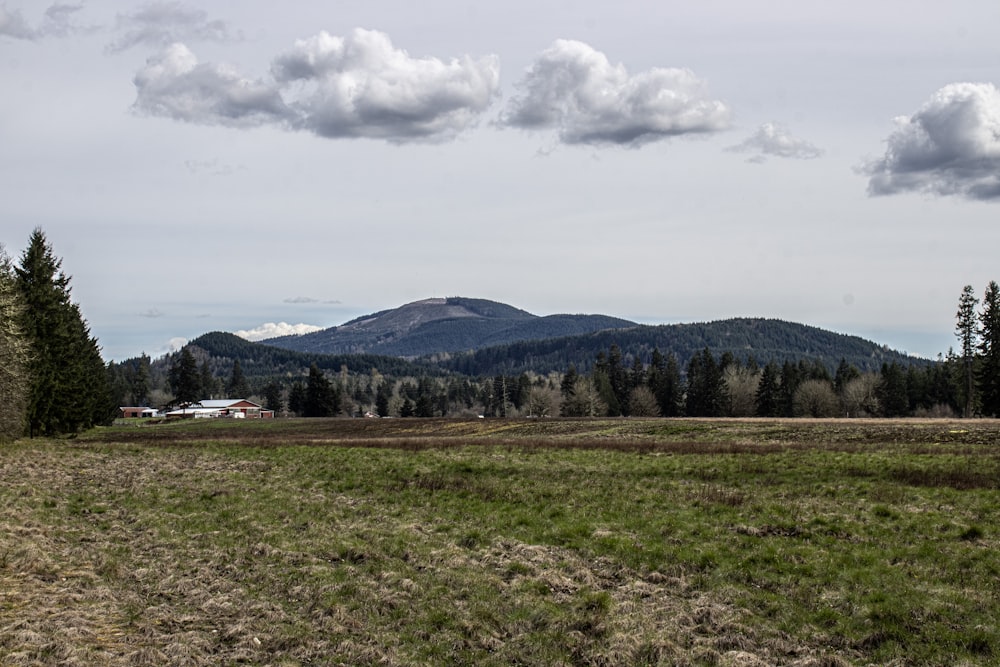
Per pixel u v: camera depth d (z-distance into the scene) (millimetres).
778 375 135625
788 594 15055
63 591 15023
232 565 17891
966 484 26391
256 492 30250
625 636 12711
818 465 33000
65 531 21562
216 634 13094
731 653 11984
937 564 16438
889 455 36312
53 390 64375
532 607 14461
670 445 45656
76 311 74500
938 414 114938
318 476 35500
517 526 22344
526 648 12539
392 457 43375
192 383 159250
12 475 34469
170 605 14758
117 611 14109
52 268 64250
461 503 26422
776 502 24297
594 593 15094
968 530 18938
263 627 13391
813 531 19984
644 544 19203
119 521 23812
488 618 13891
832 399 118875
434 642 12711
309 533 21578
